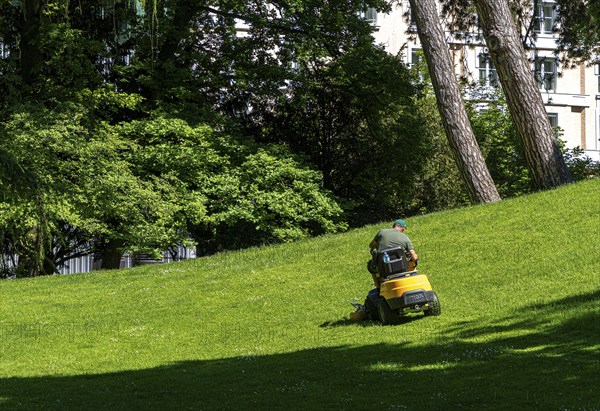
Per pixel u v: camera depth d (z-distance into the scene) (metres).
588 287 17.61
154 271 28.09
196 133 35.56
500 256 21.42
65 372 16.05
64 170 31.39
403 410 10.23
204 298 23.28
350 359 14.75
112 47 38.00
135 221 32.66
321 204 36.59
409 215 46.03
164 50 38.28
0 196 19.17
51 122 30.97
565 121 71.00
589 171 48.16
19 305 24.16
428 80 48.91
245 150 37.00
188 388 13.11
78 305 23.88
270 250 28.59
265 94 39.50
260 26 39.25
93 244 37.84
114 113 38.12
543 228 22.83
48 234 27.33
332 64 40.91
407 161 42.00
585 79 71.44
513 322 16.09
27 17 34.28
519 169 48.75
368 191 43.69
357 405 10.75
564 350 13.51
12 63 32.66
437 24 30.86
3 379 15.27
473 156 30.28
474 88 54.03
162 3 35.56
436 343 15.36
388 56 40.72
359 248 25.92
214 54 40.25
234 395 12.17
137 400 12.15
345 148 43.53
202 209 34.00
